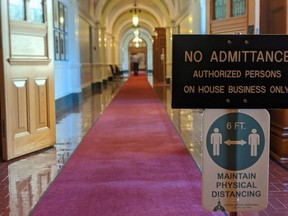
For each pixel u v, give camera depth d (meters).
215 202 1.78
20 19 4.44
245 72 1.72
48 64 4.89
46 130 4.84
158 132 5.87
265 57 1.72
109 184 3.37
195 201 2.94
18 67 4.38
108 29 22.53
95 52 15.59
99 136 5.59
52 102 4.97
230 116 1.75
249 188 1.78
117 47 29.03
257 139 1.76
